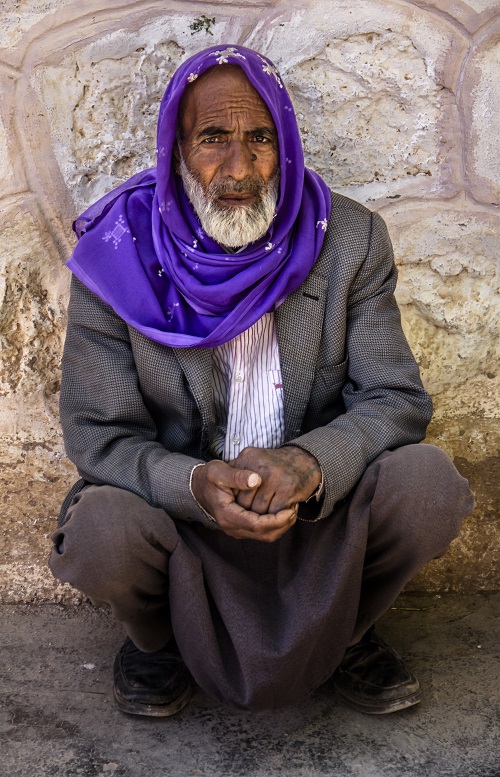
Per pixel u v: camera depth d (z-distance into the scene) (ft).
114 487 5.87
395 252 7.61
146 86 7.43
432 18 7.23
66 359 6.46
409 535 5.53
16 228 7.50
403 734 5.92
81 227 6.77
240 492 5.49
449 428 7.88
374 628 7.18
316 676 5.85
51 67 7.33
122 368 6.32
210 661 5.66
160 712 6.11
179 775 5.57
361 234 6.48
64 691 6.51
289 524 5.43
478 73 7.30
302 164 6.38
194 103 6.15
